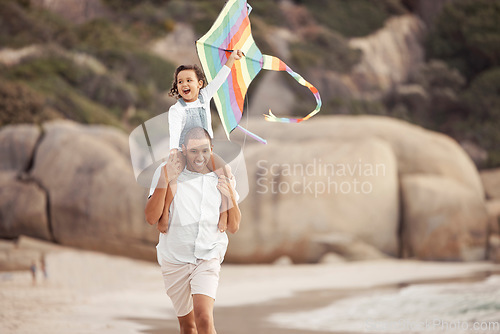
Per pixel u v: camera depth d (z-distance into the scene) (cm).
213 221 356
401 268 1648
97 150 2000
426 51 4650
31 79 3192
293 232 1883
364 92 4322
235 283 1374
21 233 1975
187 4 4300
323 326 733
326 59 4269
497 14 4469
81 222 1898
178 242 351
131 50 3791
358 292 1125
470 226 1977
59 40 3697
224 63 367
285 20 4506
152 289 1259
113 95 3369
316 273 1569
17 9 3691
